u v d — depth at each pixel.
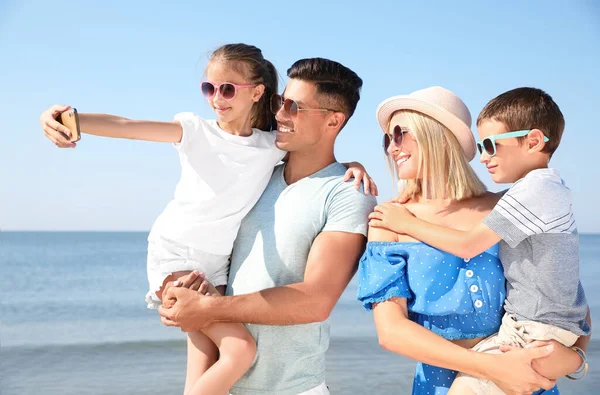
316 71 3.29
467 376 2.71
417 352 2.70
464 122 3.09
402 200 3.16
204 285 3.16
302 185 3.32
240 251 3.36
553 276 2.70
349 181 3.28
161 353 15.72
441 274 2.83
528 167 2.93
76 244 93.88
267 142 3.45
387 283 2.84
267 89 3.56
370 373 13.40
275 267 3.20
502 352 2.64
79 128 2.70
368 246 2.98
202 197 3.27
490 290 2.83
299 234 3.20
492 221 2.72
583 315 2.77
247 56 3.40
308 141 3.32
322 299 3.00
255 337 3.16
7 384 12.95
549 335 2.65
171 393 12.32
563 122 2.97
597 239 132.75
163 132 3.14
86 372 13.97
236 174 3.29
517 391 2.57
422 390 2.94
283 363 3.14
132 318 22.61
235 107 3.36
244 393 3.19
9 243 100.38
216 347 3.30
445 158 3.03
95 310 24.95
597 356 15.31
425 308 2.83
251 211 3.39
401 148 3.04
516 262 2.79
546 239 2.72
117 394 12.23
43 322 21.89
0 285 34.97
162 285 3.25
